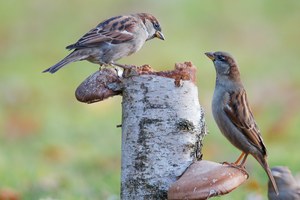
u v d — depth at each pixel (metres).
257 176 12.27
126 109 7.90
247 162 13.31
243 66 22.70
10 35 24.97
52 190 12.15
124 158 7.91
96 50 9.84
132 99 7.84
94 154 15.29
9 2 26.48
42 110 19.31
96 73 8.08
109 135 16.92
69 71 21.84
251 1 27.11
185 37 24.53
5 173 13.07
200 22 25.70
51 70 9.48
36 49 24.05
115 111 19.08
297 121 17.78
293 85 20.84
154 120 7.77
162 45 23.77
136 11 26.09
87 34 9.89
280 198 9.66
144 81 7.79
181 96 7.79
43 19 25.84
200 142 7.97
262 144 9.00
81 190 12.08
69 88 20.88
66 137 16.84
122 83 7.91
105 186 12.29
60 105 19.75
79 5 26.45
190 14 26.06
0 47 24.20
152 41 23.94
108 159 14.75
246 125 8.98
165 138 7.76
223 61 9.20
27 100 19.97
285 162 13.32
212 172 7.48
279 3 27.06
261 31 25.44
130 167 7.85
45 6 26.39
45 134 17.19
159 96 7.77
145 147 7.78
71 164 14.54
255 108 19.12
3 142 16.73
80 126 17.69
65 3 26.50
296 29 25.56
